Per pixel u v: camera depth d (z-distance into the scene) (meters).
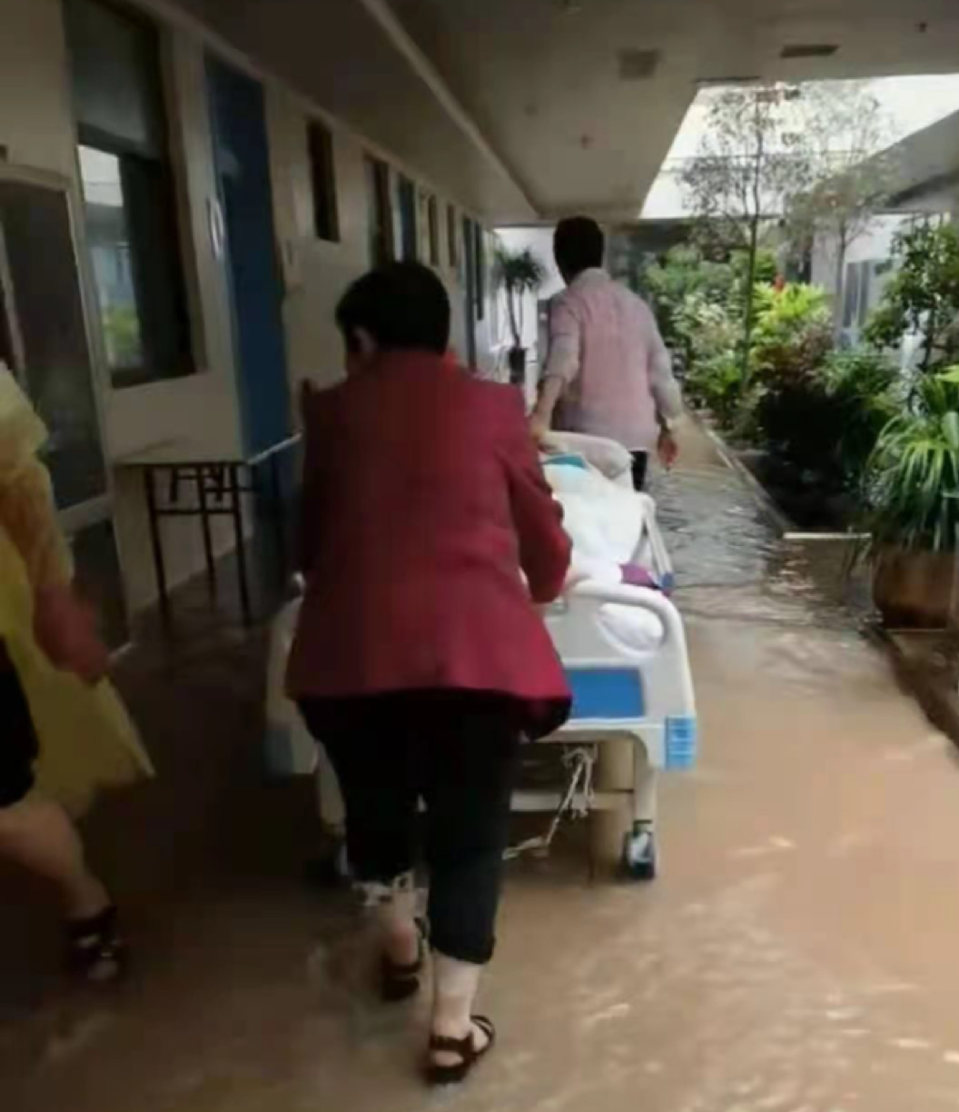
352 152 7.95
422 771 1.57
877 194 10.08
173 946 2.02
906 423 3.70
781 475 7.06
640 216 17.11
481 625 1.47
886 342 7.71
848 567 4.29
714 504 6.25
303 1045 1.74
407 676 1.44
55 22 3.49
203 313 4.82
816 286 11.22
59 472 3.26
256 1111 1.61
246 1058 1.72
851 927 2.01
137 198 4.38
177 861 2.31
